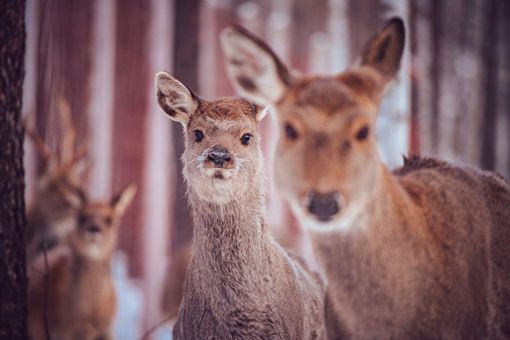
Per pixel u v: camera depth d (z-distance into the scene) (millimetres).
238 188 8344
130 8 28250
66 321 15375
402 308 7801
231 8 43375
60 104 20297
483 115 35281
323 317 9258
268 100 7852
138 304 21469
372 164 7523
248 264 8328
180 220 17625
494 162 34750
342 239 7719
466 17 37781
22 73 9438
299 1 46594
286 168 7453
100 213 15984
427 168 9172
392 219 7801
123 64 27516
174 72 18266
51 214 19188
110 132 26422
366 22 31469
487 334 8359
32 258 18672
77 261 15672
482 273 8367
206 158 8250
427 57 30688
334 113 7402
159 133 27812
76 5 24844
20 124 9430
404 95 17422
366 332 7918
